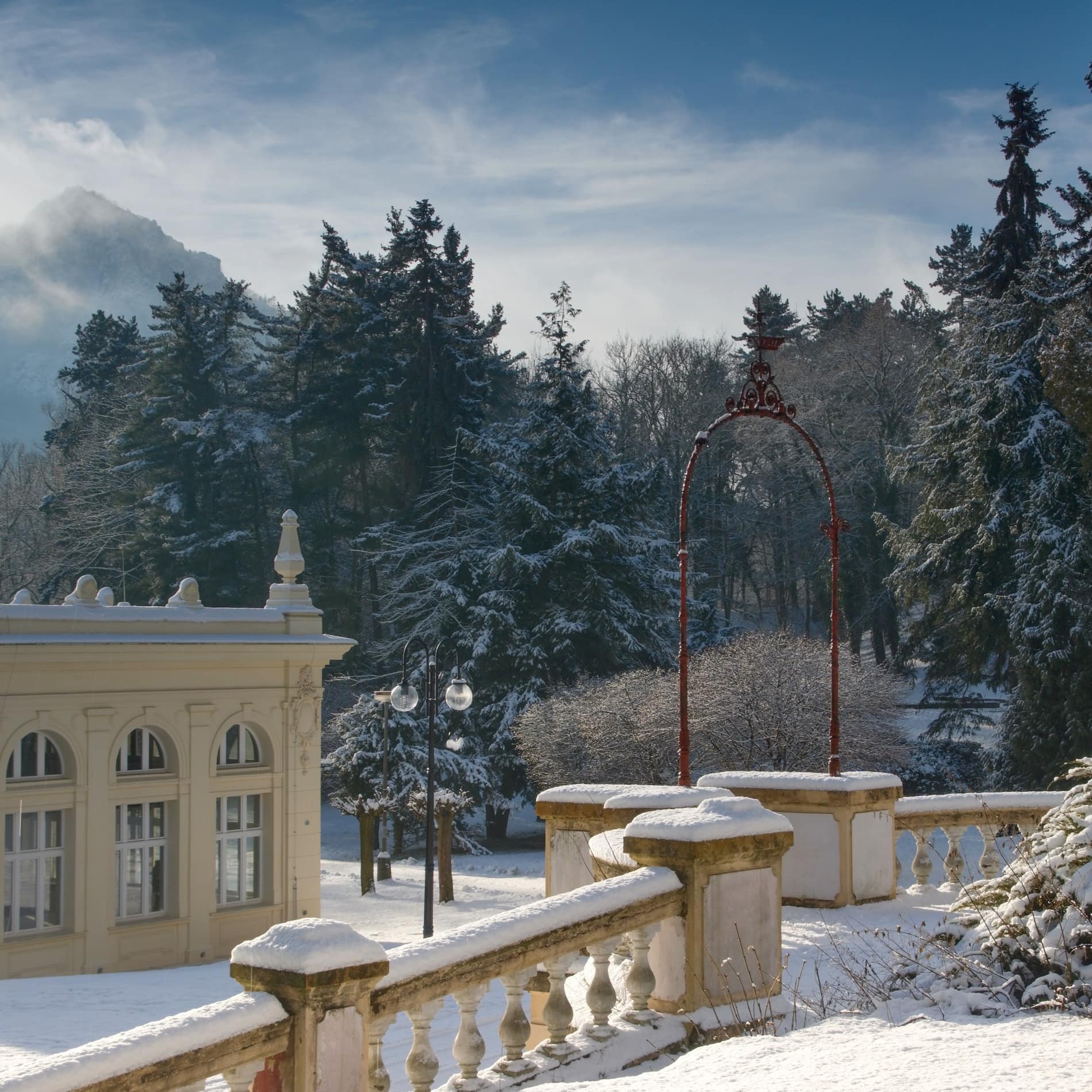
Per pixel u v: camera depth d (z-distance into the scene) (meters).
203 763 28.83
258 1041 4.71
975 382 41.16
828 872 10.64
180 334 72.00
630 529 53.09
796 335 77.25
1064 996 5.84
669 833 6.97
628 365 70.50
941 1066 4.77
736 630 53.62
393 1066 8.85
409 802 39.09
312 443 67.50
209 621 29.50
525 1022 5.93
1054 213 45.69
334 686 63.12
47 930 26.48
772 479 65.81
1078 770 7.42
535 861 44.69
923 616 44.31
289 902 30.30
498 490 54.62
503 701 48.56
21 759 26.50
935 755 41.00
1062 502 37.97
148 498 67.50
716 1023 6.73
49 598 71.62
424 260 65.75
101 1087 4.20
